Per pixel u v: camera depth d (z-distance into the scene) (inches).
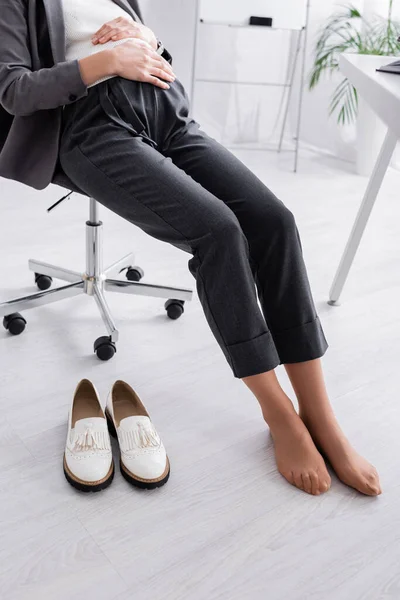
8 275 87.5
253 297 53.9
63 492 52.5
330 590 45.3
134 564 46.4
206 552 47.8
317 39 156.6
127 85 61.7
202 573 46.1
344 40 152.5
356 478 53.8
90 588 44.4
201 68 156.2
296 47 161.2
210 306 54.9
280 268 56.4
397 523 51.3
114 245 99.9
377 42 138.6
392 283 93.1
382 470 56.8
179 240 56.3
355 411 64.4
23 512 50.3
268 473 55.7
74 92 59.6
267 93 164.7
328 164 153.6
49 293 75.5
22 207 112.2
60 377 67.0
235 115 164.1
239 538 49.1
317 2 153.9
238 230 53.4
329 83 156.5
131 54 61.2
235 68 159.2
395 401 66.4
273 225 56.4
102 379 67.1
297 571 46.6
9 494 52.0
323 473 53.9
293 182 138.0
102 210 113.3
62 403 63.2
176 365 70.4
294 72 162.1
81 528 49.2
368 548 48.8
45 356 70.4
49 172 64.1
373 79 60.6
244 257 53.5
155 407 63.2
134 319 79.2
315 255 100.8
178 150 64.1
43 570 45.6
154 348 73.4
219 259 53.5
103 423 56.9
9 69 60.5
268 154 159.6
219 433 60.3
